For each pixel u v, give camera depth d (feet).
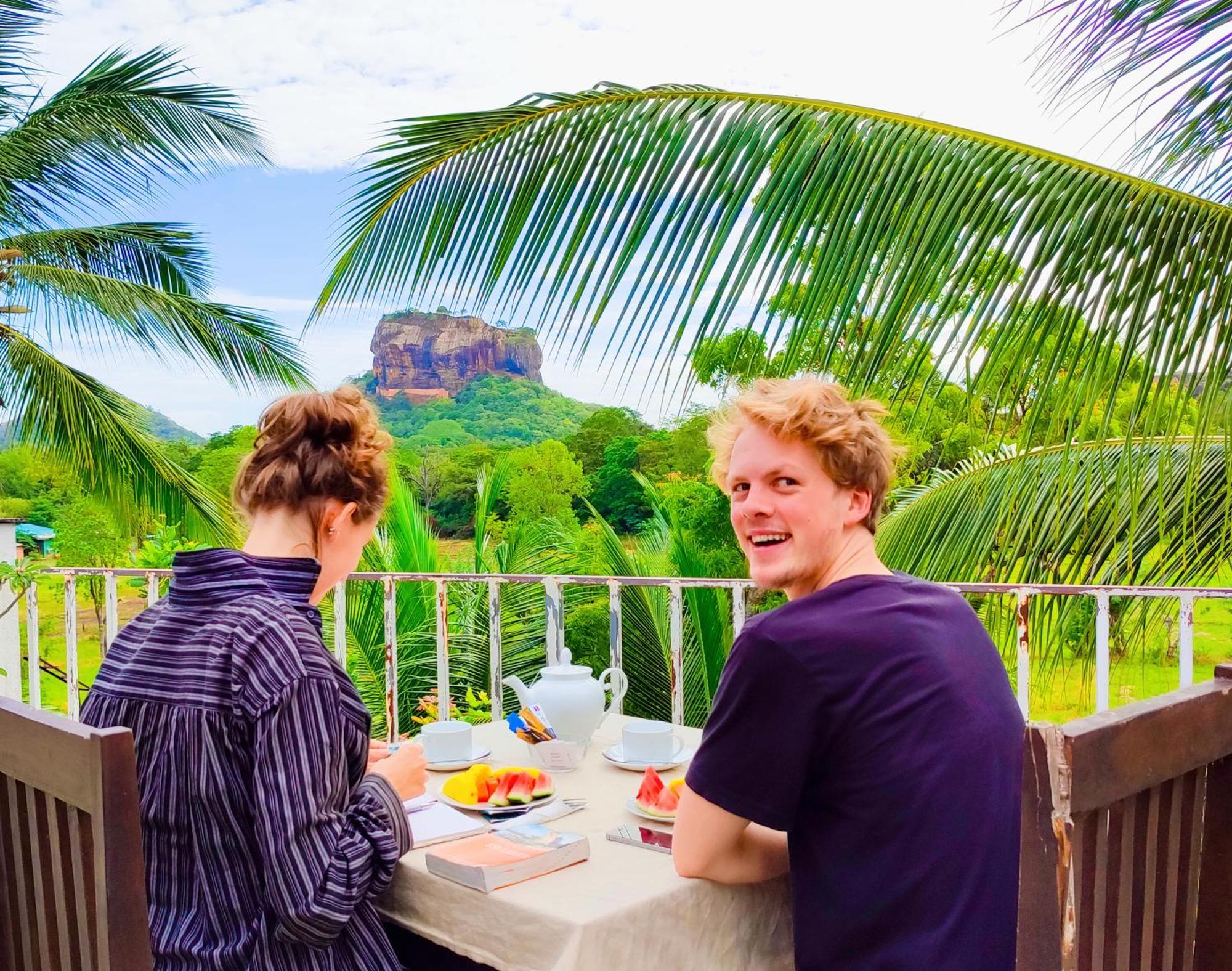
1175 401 7.38
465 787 5.28
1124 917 3.10
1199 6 7.61
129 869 3.50
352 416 4.78
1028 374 7.46
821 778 3.94
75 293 27.37
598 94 9.16
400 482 21.81
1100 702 7.66
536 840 4.41
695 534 41.63
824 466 4.33
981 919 3.68
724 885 4.21
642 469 67.51
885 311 7.61
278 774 3.94
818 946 3.94
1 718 3.97
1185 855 3.44
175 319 28.22
